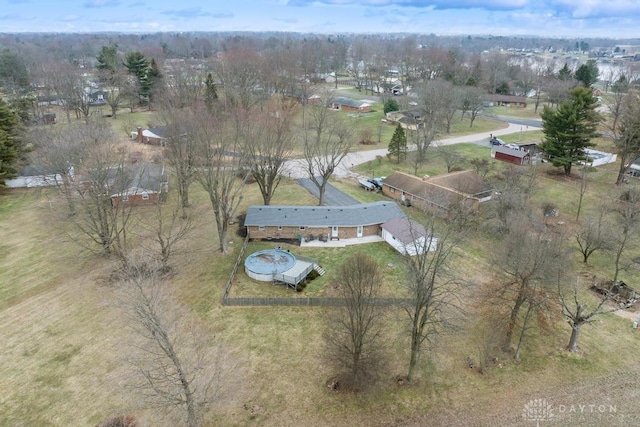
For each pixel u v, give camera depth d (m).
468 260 41.16
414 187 54.44
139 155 64.62
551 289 33.66
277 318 33.28
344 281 27.81
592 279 39.00
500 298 30.66
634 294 35.94
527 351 30.75
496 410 26.22
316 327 32.28
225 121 49.34
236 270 39.47
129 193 52.50
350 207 47.00
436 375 28.58
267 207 46.84
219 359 28.97
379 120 101.19
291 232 45.41
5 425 24.78
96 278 38.41
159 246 43.12
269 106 69.94
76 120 95.56
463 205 46.62
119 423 24.86
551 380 28.38
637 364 29.55
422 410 26.14
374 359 26.92
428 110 83.31
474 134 91.62
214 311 34.12
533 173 59.16
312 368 28.69
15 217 50.72
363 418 25.53
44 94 106.75
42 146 49.97
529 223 39.00
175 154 47.88
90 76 150.62
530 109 120.81
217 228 46.00
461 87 99.31
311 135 73.88
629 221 40.91
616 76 174.62
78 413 25.50
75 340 31.08
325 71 172.38
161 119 64.38
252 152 45.88
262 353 29.88
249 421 25.14
